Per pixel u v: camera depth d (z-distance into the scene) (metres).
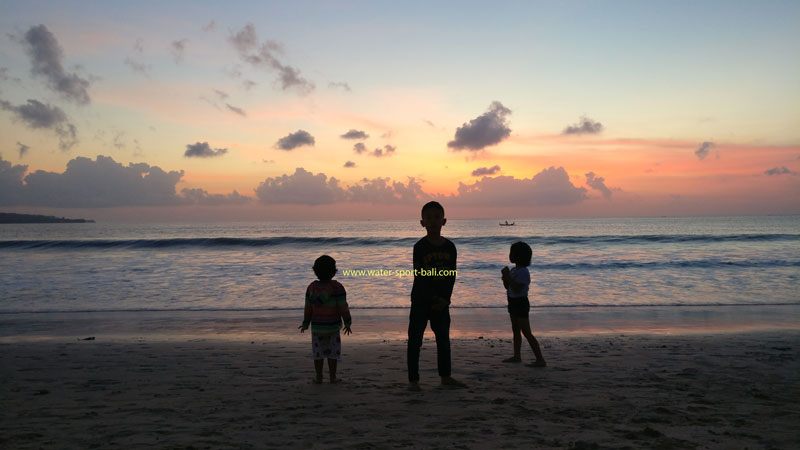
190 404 4.12
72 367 5.80
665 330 9.10
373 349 7.01
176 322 10.09
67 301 12.97
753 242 33.72
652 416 3.69
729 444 3.07
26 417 3.74
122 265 21.61
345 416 3.72
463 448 2.99
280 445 3.06
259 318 10.55
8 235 82.31
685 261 21.53
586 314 10.90
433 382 4.98
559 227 101.94
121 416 3.76
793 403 4.10
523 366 5.73
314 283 4.98
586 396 4.33
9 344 7.57
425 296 4.64
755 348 6.98
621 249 29.20
